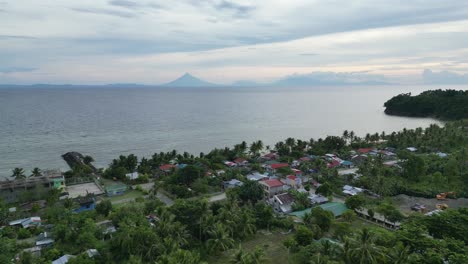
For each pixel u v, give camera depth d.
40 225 74.25
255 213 75.38
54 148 178.12
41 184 98.19
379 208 77.06
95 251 58.41
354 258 50.38
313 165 127.31
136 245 56.34
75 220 70.00
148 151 175.25
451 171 110.44
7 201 92.56
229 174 113.38
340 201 93.69
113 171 120.94
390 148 158.88
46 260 57.28
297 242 62.25
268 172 124.25
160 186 105.56
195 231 66.19
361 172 114.75
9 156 160.00
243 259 51.44
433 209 85.31
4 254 55.28
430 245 53.78
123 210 73.81
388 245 56.03
